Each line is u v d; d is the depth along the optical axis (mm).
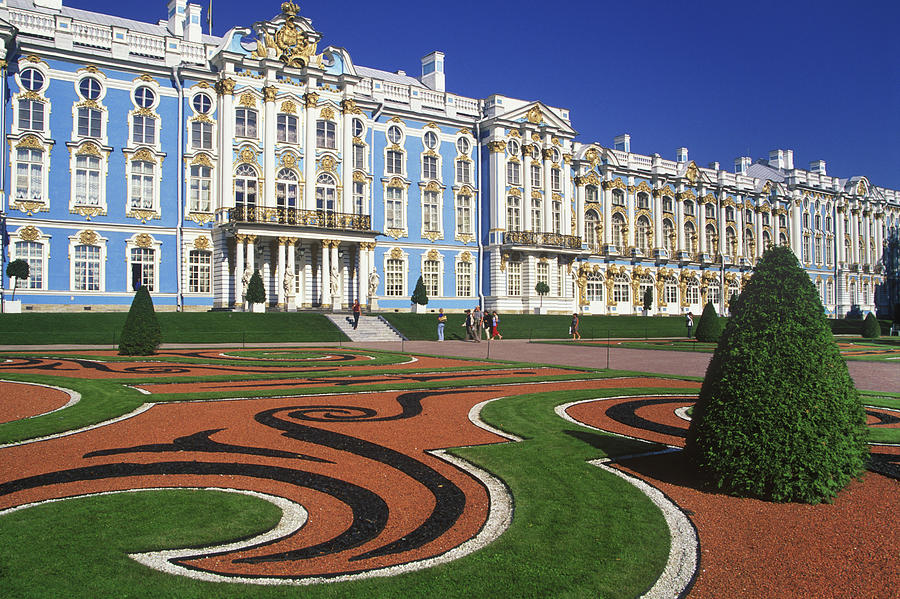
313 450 11078
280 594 6000
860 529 7859
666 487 9305
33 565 6449
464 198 59688
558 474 9773
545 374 22781
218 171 47875
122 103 45312
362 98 53344
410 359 28047
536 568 6613
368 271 51125
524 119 60469
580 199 68000
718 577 6605
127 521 7680
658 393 18266
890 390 19828
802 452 8547
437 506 8500
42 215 42750
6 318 34969
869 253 95688
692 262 75875
